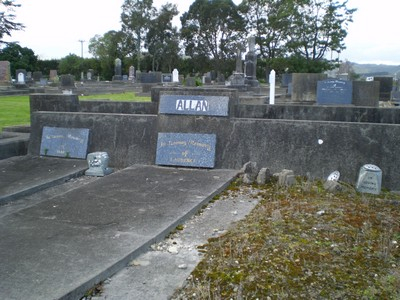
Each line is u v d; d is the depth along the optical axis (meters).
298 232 4.17
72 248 3.75
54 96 9.00
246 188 6.02
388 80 21.95
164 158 7.27
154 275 3.38
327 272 3.35
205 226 4.52
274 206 5.08
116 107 10.22
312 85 15.66
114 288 3.18
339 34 47.88
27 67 66.94
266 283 3.17
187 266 3.53
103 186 5.92
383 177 6.29
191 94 7.54
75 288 3.02
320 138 6.67
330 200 5.37
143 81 35.50
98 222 4.45
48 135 8.18
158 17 69.44
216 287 3.13
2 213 5.12
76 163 7.49
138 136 7.69
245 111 9.51
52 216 4.66
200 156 7.08
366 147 6.43
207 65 68.31
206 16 64.69
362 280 3.24
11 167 7.23
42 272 3.27
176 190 5.68
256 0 59.41
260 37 60.16
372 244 3.92
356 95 14.48
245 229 4.29
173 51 69.06
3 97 23.92
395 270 3.41
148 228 4.25
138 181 6.18
